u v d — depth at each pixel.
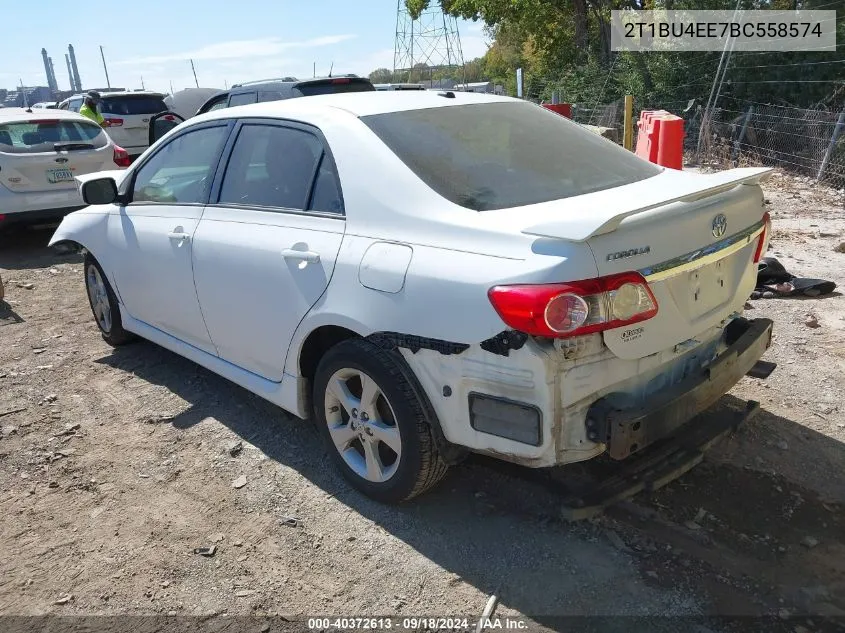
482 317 2.58
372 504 3.33
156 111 15.67
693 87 17.03
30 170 8.26
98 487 3.58
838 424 3.80
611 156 3.57
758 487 3.29
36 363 5.16
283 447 3.87
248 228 3.64
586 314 2.45
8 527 3.30
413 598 2.75
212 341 4.07
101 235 4.88
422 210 2.92
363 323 3.00
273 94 9.78
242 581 2.89
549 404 2.53
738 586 2.70
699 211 2.84
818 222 8.36
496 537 3.05
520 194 3.00
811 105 14.77
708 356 3.16
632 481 2.99
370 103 3.52
